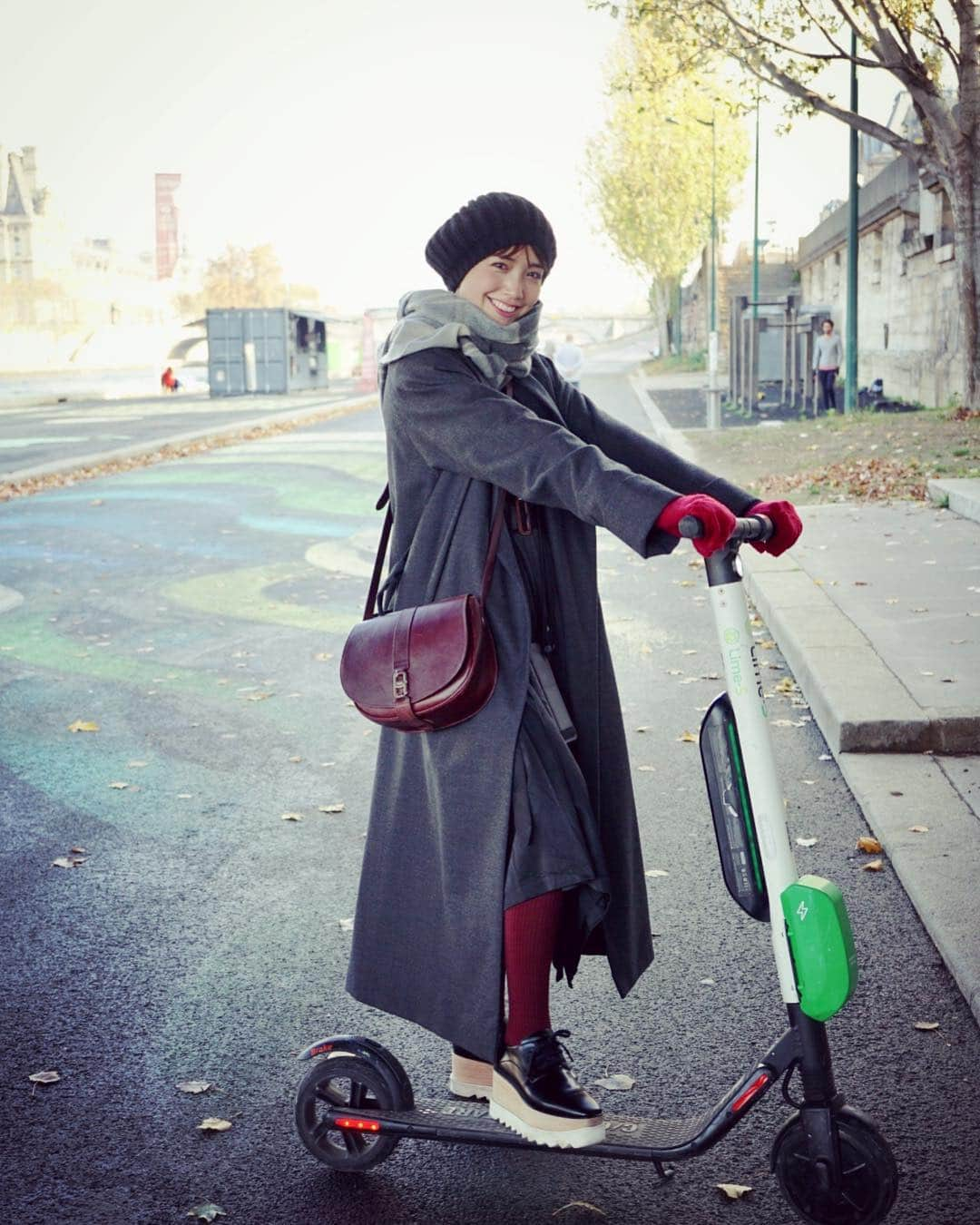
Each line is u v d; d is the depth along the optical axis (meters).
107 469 20.36
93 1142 2.78
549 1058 2.41
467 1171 2.64
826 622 6.98
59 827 4.86
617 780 2.59
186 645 8.01
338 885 4.25
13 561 11.55
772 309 41.09
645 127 62.66
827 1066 2.25
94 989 3.53
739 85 19.38
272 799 5.12
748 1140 2.70
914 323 26.62
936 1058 2.99
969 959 3.32
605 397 39.12
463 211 2.51
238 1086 3.00
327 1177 2.63
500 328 2.49
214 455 22.41
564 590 2.52
